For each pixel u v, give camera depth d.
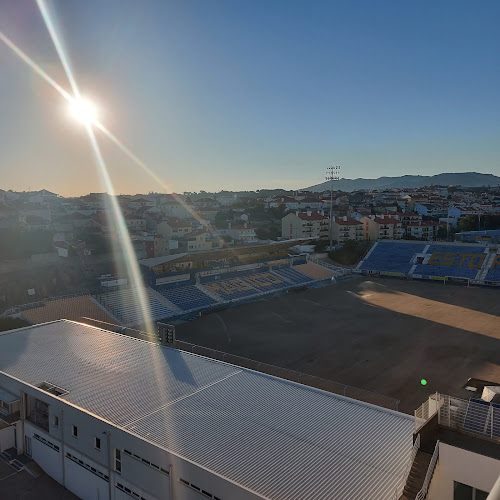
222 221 175.38
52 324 45.00
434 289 90.62
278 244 94.12
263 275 93.81
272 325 63.69
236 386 29.36
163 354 35.66
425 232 155.00
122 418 24.94
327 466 20.19
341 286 94.06
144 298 70.81
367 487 18.66
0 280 74.00
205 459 20.72
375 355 50.69
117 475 23.53
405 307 74.94
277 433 23.23
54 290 76.12
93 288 74.44
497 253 103.12
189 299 75.31
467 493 16.05
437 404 19.19
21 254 92.38
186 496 20.34
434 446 16.80
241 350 52.59
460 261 104.44
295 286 92.56
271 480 19.19
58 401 26.83
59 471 27.23
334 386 41.78
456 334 58.72
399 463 20.38
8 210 137.62
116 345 38.06
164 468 21.11
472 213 178.88
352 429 23.66
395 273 105.06
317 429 23.66
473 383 34.75
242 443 22.17
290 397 27.73
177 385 29.55
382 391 40.62
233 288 84.06
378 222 146.50
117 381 30.25
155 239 112.62
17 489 26.42
